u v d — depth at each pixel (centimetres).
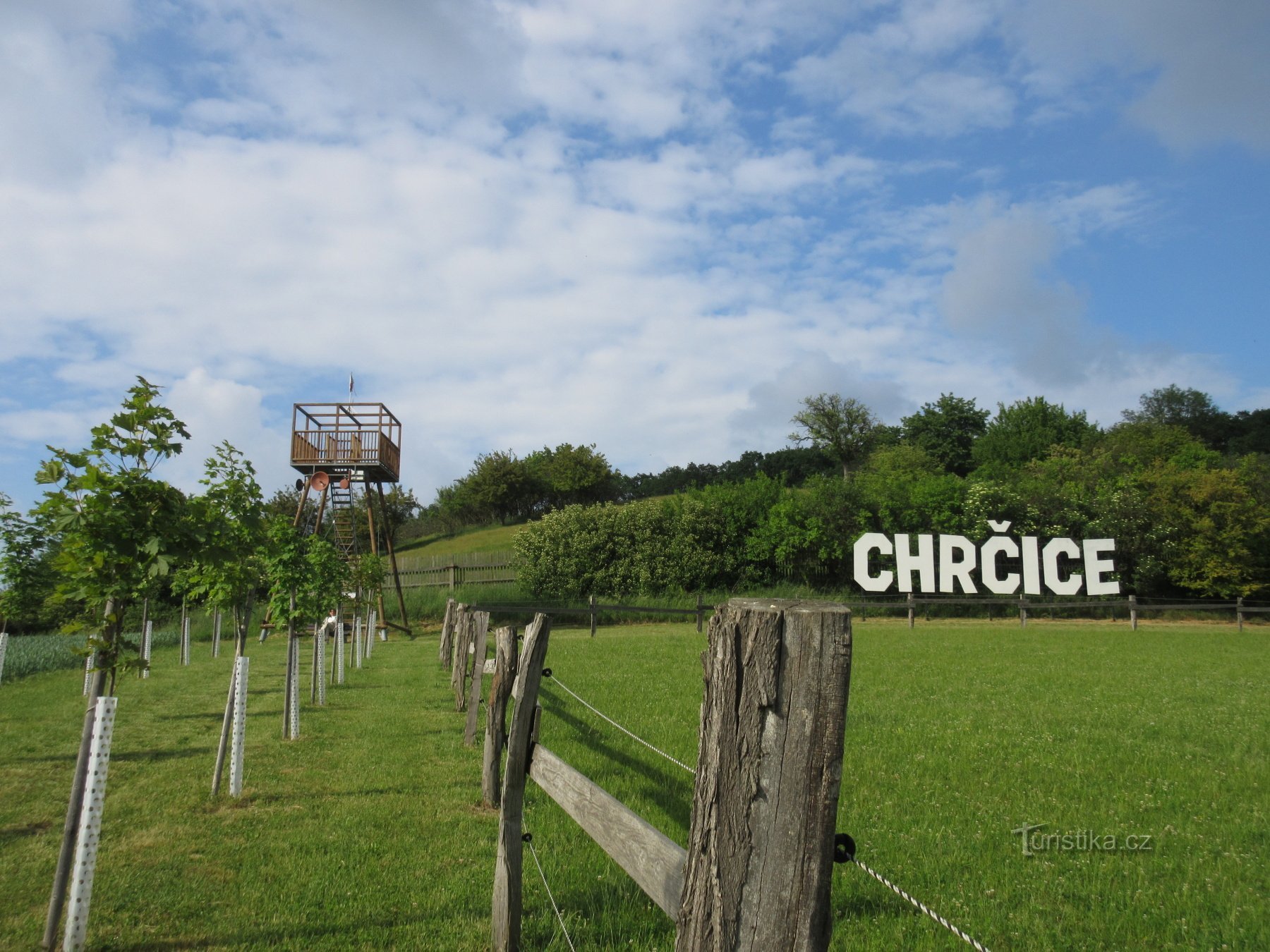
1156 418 7306
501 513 7006
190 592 970
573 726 917
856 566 3422
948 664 1656
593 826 324
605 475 6931
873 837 559
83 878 414
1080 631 2712
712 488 3878
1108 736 902
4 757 852
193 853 560
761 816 182
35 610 2189
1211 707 1120
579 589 3491
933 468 6138
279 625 1092
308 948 419
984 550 3447
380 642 2627
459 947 420
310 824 619
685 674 1438
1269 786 700
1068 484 3741
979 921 426
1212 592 3503
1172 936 410
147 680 1546
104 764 430
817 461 7275
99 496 485
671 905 229
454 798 688
